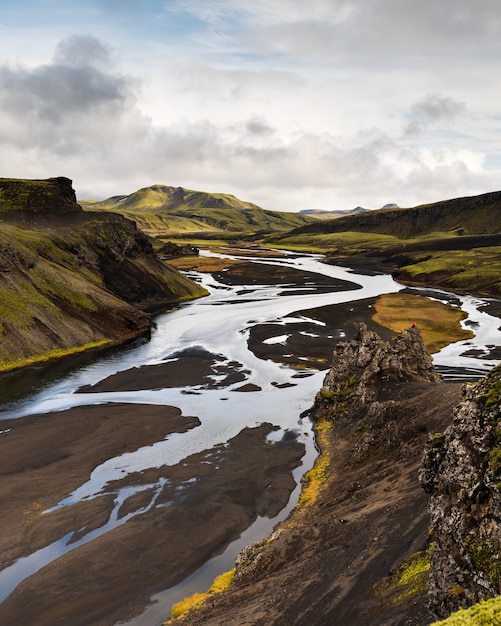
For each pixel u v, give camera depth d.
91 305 122.12
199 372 90.88
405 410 56.66
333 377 73.44
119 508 45.66
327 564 30.75
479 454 20.78
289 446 60.25
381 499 38.59
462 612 13.73
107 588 35.16
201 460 55.91
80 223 177.88
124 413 69.75
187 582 35.97
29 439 60.34
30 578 36.12
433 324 128.88
